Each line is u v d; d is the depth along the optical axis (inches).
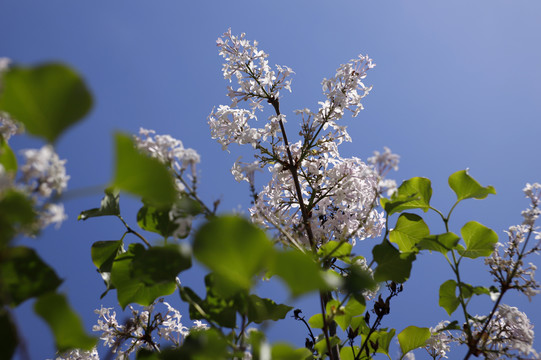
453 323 36.4
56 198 28.8
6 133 32.0
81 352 39.1
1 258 29.2
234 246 28.8
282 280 28.7
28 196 29.4
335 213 44.4
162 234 34.2
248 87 46.6
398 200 36.2
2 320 28.9
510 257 36.8
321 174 45.1
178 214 33.2
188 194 33.3
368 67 45.5
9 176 29.6
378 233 43.9
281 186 45.3
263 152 45.3
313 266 27.9
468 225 37.6
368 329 41.8
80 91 28.7
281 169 45.0
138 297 34.9
